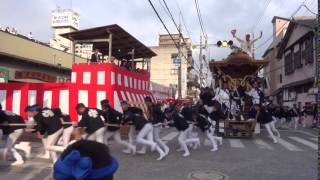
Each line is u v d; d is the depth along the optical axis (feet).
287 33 143.23
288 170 32.27
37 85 51.24
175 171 30.83
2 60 69.46
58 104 50.96
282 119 89.66
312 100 107.24
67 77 94.84
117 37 58.34
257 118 56.59
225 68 70.18
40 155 35.76
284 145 51.06
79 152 7.68
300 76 128.88
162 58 200.54
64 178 7.56
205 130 43.75
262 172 31.24
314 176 29.96
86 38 57.16
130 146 38.78
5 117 30.12
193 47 141.38
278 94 172.55
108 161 7.88
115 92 52.39
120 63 78.54
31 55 78.69
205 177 28.84
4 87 51.85
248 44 78.64
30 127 31.22
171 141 53.31
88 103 51.26
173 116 39.52
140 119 37.37
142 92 67.31
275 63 182.70
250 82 69.21
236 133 60.90
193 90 223.51
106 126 36.78
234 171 31.42
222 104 66.18
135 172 30.07
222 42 90.94
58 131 30.96
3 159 33.12
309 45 114.11
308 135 69.97
